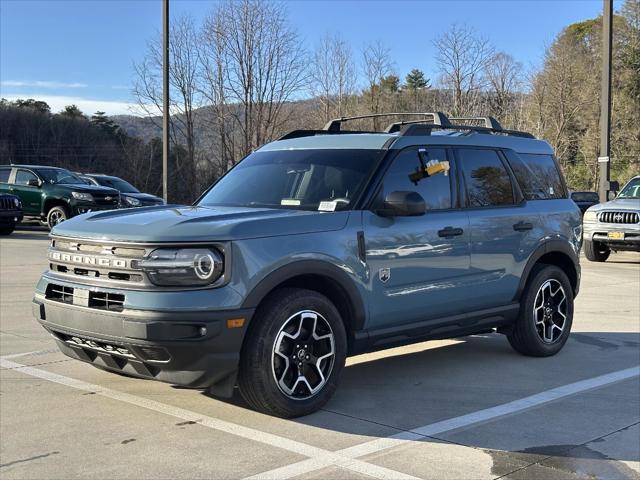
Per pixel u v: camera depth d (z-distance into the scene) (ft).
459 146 20.26
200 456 13.60
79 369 20.07
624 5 177.68
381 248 17.15
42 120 201.05
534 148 22.99
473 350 23.31
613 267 49.70
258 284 14.76
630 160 171.94
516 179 21.66
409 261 17.80
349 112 141.18
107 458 13.46
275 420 15.79
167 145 63.57
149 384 18.56
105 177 83.05
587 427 15.66
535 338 21.76
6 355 21.67
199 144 128.06
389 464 13.33
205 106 126.93
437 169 19.10
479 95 144.36
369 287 16.92
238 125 126.82
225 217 15.56
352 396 17.84
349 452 13.91
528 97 168.66
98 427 15.21
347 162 18.31
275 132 126.62
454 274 19.04
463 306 19.51
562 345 22.77
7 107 207.31
